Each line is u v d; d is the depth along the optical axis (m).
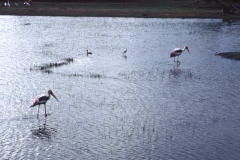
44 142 22.30
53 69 37.78
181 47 49.97
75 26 65.94
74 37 55.84
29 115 26.14
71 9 86.06
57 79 34.41
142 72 37.62
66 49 47.50
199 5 94.88
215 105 28.58
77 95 30.22
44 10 83.50
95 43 51.75
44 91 31.03
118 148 21.61
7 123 24.78
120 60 42.50
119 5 94.50
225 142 22.45
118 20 74.31
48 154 20.92
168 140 22.66
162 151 21.30
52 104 28.25
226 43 52.59
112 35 58.00
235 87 33.06
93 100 29.16
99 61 41.78
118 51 47.09
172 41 53.72
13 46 48.41
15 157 20.53
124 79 34.97
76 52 45.94
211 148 21.69
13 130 23.78
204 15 81.00
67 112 26.77
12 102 28.50
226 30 63.47
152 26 67.19
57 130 23.88
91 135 23.22
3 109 27.09
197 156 20.73
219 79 35.47
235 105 28.62
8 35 55.94
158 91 31.72
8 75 35.38
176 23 71.00
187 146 21.92
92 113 26.62
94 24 68.50
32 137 22.88
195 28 65.44
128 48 48.94
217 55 45.44
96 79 34.72
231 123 25.25
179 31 62.12
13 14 78.12
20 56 43.06
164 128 24.34
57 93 30.61
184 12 84.06
